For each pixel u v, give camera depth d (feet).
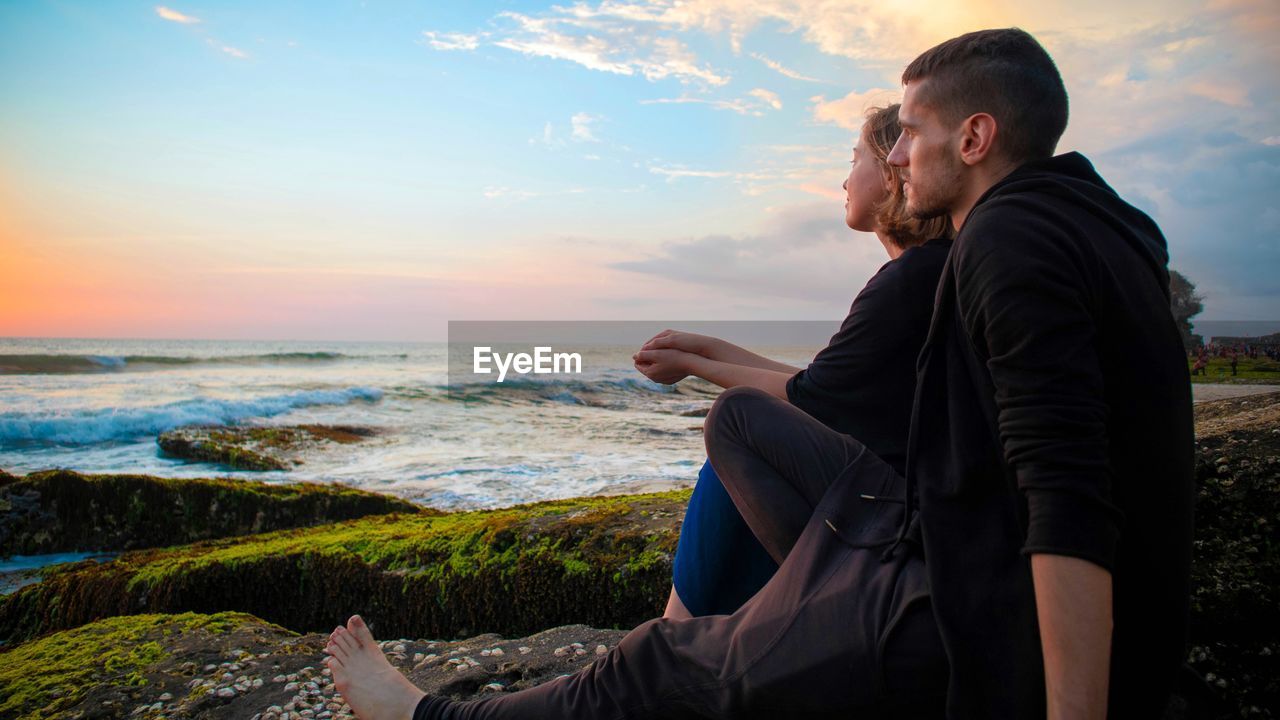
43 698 7.88
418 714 5.60
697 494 6.71
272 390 64.03
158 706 7.68
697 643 4.98
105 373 76.79
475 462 32.30
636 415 54.34
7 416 40.93
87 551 20.83
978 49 4.64
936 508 4.27
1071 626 3.50
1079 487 3.58
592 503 13.74
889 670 4.29
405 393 60.18
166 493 21.26
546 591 11.10
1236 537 8.77
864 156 7.23
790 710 4.56
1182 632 4.15
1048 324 3.74
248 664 8.58
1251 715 7.89
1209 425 11.46
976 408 4.25
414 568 11.90
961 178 4.81
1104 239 4.08
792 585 4.82
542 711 5.23
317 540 13.08
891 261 6.08
